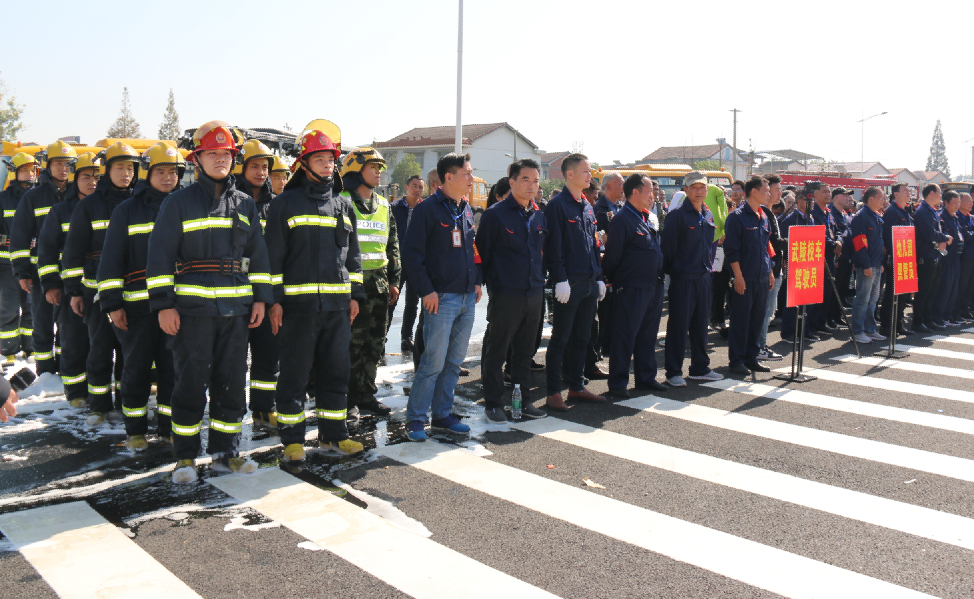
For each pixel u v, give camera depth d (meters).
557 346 5.85
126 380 4.78
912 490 4.20
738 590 3.01
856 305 9.47
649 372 6.67
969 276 11.45
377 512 3.76
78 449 4.79
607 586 3.03
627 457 4.72
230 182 4.30
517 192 5.23
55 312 5.99
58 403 5.94
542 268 5.43
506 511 3.80
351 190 5.57
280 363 4.61
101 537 3.42
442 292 5.01
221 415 4.34
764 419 5.66
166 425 4.89
